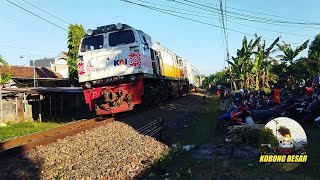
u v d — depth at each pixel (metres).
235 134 9.41
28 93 23.72
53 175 7.77
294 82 36.97
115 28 18.09
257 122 12.79
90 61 17.80
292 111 12.65
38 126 20.56
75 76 40.84
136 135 12.75
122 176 7.55
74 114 27.89
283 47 37.81
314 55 35.53
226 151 9.38
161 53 23.77
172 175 7.58
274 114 12.69
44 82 42.00
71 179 7.38
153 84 21.39
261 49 35.56
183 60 36.78
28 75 40.56
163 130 12.62
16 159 8.91
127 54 17.44
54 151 9.95
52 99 27.45
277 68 38.09
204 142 11.32
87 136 12.23
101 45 17.89
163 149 10.25
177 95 31.62
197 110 23.16
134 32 17.67
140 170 7.99
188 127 15.36
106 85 17.92
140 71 17.30
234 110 13.11
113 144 11.14
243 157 8.59
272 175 6.94
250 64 37.03
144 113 18.47
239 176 6.95
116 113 18.89
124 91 17.55
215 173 7.28
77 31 40.75
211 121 17.00
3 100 22.98
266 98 16.06
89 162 8.66
